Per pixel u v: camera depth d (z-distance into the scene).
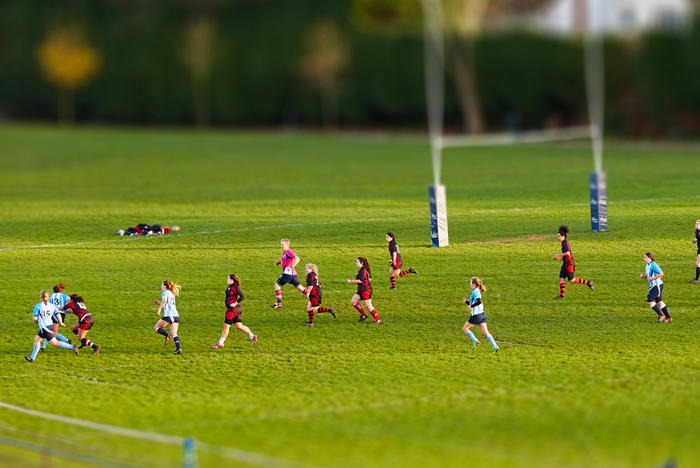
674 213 142.25
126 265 129.38
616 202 153.12
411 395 84.69
